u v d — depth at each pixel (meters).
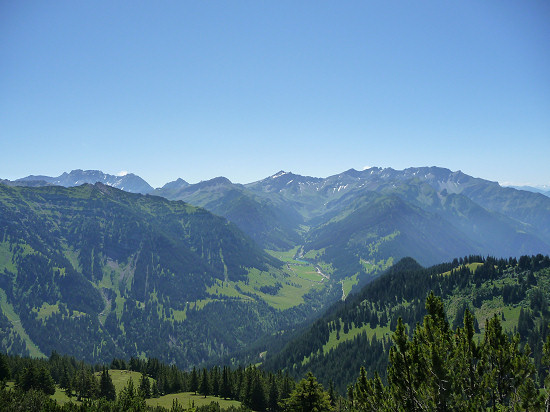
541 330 149.38
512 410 27.84
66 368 178.75
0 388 112.69
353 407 41.91
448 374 28.48
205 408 119.00
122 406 112.88
